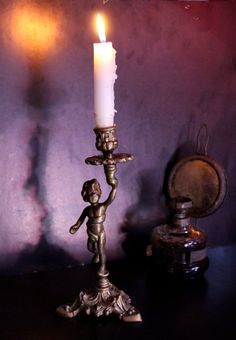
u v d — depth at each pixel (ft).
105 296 1.91
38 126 2.18
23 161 2.19
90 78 2.19
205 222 2.52
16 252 2.27
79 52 2.15
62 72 2.15
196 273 2.18
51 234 2.30
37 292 2.12
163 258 2.19
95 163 1.75
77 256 2.35
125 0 2.17
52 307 1.99
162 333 1.80
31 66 2.11
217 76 2.37
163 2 2.22
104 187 2.33
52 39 2.11
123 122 2.29
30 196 2.23
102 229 1.87
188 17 2.27
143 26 2.22
